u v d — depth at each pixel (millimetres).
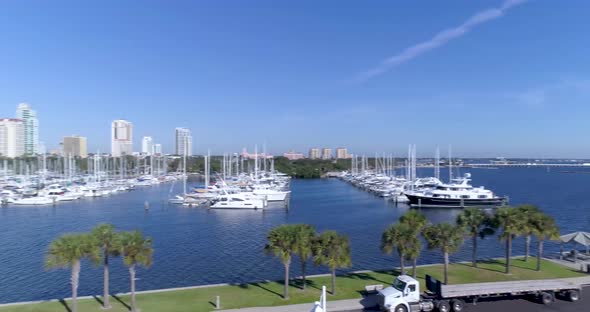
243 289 38344
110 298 35656
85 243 30156
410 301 31312
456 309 31344
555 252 61812
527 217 42750
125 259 31016
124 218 100375
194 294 36656
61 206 123375
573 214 103562
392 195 144500
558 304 33062
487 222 44750
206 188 145750
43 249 67625
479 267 45656
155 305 33375
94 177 189625
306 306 32844
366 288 36844
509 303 33312
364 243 70625
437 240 39125
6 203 126000
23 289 47594
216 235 78625
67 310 32406
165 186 197500
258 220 97562
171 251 65125
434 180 171250
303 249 34938
